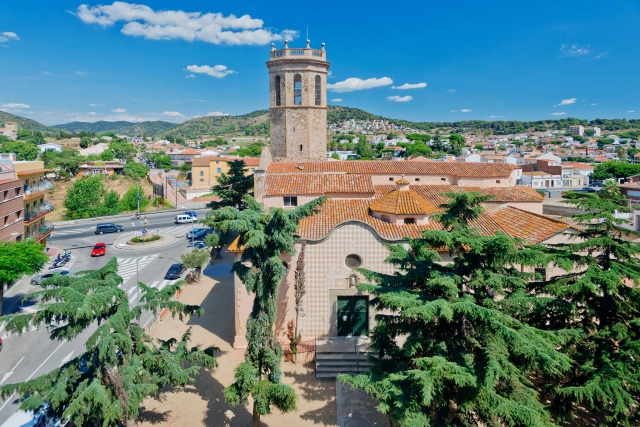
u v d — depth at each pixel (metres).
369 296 25.05
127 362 16.92
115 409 15.09
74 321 15.87
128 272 47.28
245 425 19.78
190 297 37.06
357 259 25.09
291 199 32.62
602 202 17.94
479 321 15.76
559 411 16.45
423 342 16.39
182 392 22.34
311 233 25.41
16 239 45.06
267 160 38.75
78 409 14.59
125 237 64.94
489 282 15.64
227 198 49.19
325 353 23.89
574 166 116.06
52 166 110.62
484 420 15.39
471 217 17.36
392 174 37.62
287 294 25.22
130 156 158.75
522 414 13.12
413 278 17.20
